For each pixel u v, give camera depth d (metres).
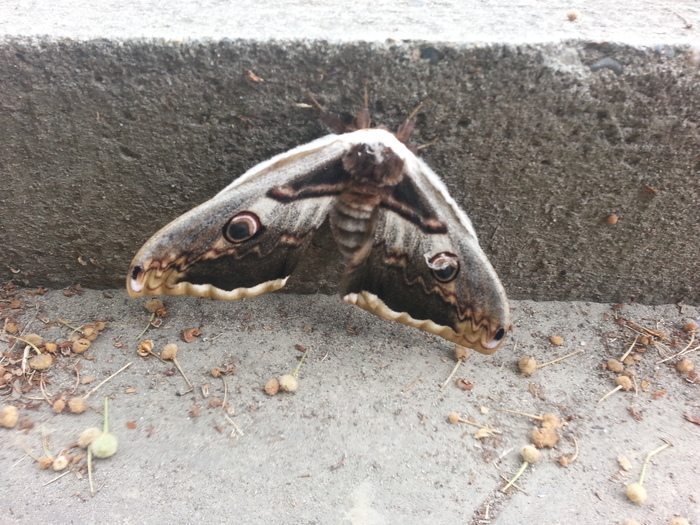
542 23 0.18
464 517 0.18
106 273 0.24
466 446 0.19
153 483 0.18
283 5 0.20
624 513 0.18
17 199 0.21
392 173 0.17
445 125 0.19
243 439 0.19
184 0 0.20
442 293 0.19
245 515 0.17
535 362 0.23
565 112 0.18
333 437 0.19
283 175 0.17
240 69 0.18
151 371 0.21
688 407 0.21
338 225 0.19
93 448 0.18
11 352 0.21
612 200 0.21
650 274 0.24
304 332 0.23
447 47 0.17
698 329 0.24
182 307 0.24
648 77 0.18
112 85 0.18
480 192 0.21
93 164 0.20
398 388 0.21
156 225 0.22
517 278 0.24
